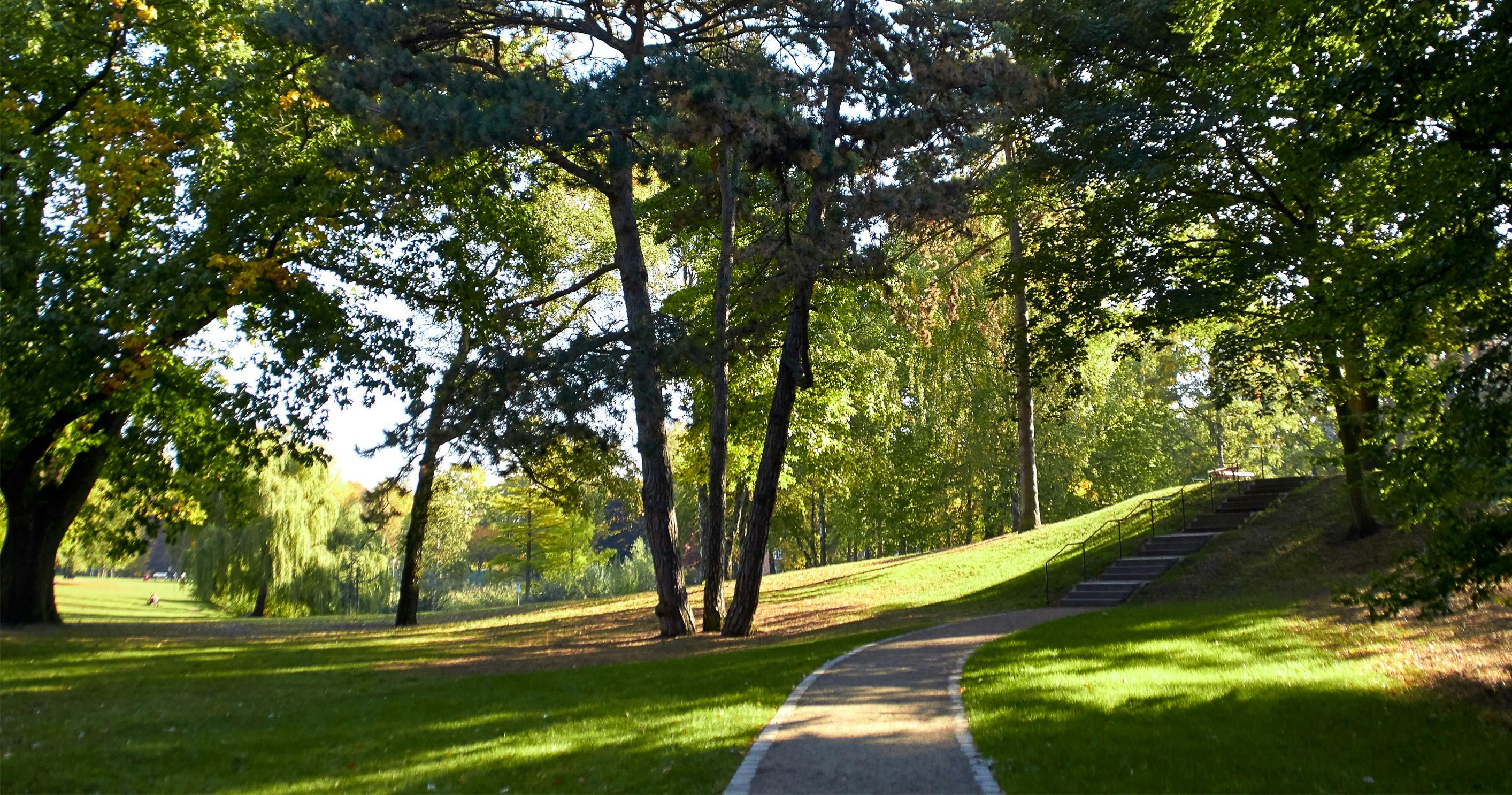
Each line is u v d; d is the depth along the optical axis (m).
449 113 16.19
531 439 17.83
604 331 19.02
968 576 29.06
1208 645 14.39
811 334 30.45
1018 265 24.03
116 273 19.19
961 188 17.91
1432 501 10.20
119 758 9.55
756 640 19.84
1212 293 19.64
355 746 10.05
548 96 16.64
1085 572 25.31
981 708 10.41
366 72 16.58
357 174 20.00
